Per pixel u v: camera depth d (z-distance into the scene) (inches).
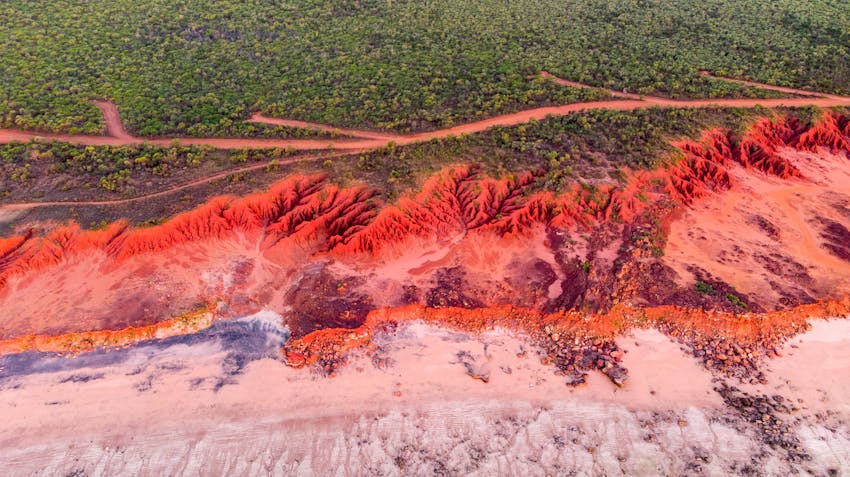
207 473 1417.3
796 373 1576.0
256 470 1422.2
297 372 1625.2
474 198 2098.9
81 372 1630.2
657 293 1759.4
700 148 2332.7
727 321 1675.7
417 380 1598.2
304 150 2396.7
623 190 2098.9
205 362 1656.0
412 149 2338.8
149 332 1722.4
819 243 1968.5
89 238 1947.6
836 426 1460.4
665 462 1401.3
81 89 2854.3
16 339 1688.0
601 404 1525.6
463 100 2726.4
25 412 1533.0
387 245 1975.9
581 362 1621.6
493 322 1740.9
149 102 2792.8
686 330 1680.6
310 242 2010.3
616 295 1749.5
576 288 1784.0
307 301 1813.5
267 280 1892.2
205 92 2901.1
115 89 2888.8
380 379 1603.1
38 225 1966.0
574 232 2001.7
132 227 1958.7
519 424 1493.6
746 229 2034.9
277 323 1764.3
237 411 1536.7
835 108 2517.2
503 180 2150.6
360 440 1472.7
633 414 1499.8
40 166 2284.7
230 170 2272.4
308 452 1451.8
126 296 1813.5
